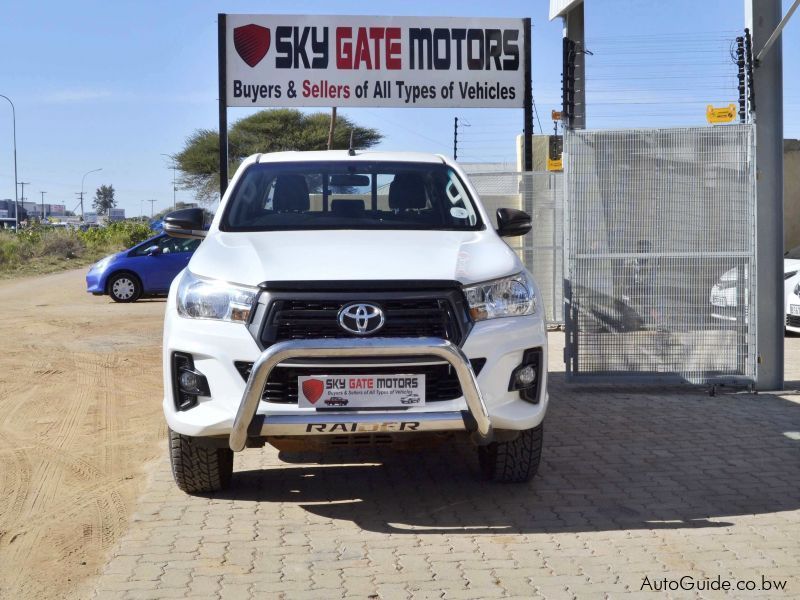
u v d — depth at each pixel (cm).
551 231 1304
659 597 384
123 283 1945
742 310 854
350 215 597
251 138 4916
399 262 483
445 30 1146
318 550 446
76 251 4334
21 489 568
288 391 456
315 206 603
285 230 571
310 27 1122
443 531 473
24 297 2097
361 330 454
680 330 856
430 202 606
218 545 454
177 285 514
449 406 458
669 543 450
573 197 852
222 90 1117
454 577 409
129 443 690
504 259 514
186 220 618
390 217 596
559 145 1741
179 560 434
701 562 424
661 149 845
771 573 409
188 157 5103
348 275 464
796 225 1698
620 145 848
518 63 1164
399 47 1141
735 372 857
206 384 475
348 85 1134
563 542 453
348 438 466
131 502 538
